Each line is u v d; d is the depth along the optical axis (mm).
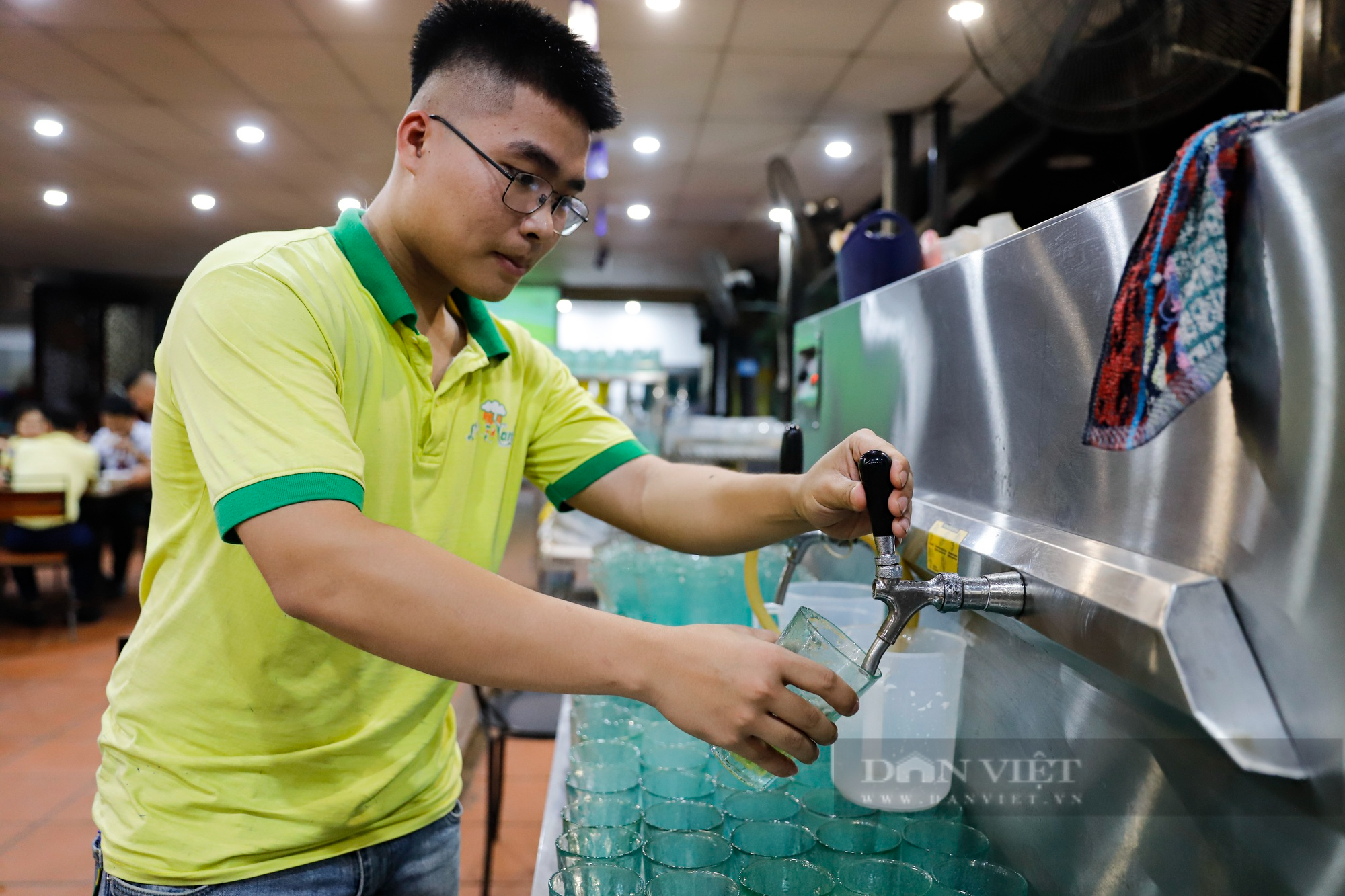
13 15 3631
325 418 690
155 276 10258
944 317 919
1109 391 550
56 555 4703
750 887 652
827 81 4316
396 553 619
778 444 3664
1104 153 3508
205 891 863
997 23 1935
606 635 623
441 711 1024
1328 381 423
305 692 875
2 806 2684
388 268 868
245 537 644
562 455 1143
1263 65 2633
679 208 7055
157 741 868
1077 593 567
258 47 3924
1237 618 488
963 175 4965
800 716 614
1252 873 486
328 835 917
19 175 6023
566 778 949
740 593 1284
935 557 824
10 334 12086
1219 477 503
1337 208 413
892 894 671
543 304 10977
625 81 4379
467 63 813
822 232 5121
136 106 4684
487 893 2068
